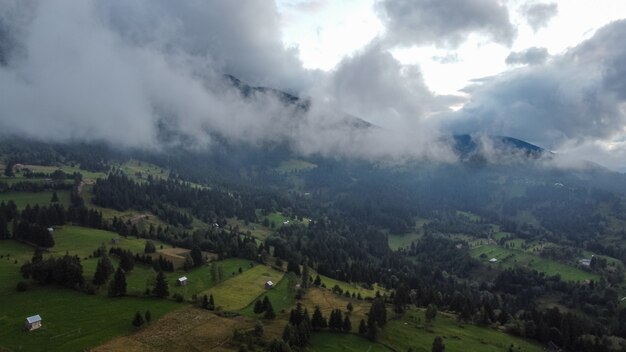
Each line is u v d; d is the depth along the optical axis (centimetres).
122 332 14712
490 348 18725
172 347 14062
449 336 19362
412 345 17662
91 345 13588
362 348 16700
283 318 17888
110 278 19088
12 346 13062
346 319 17950
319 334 17338
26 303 16088
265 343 15000
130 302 17275
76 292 17488
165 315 16462
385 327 19162
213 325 16100
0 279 17762
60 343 13538
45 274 17738
